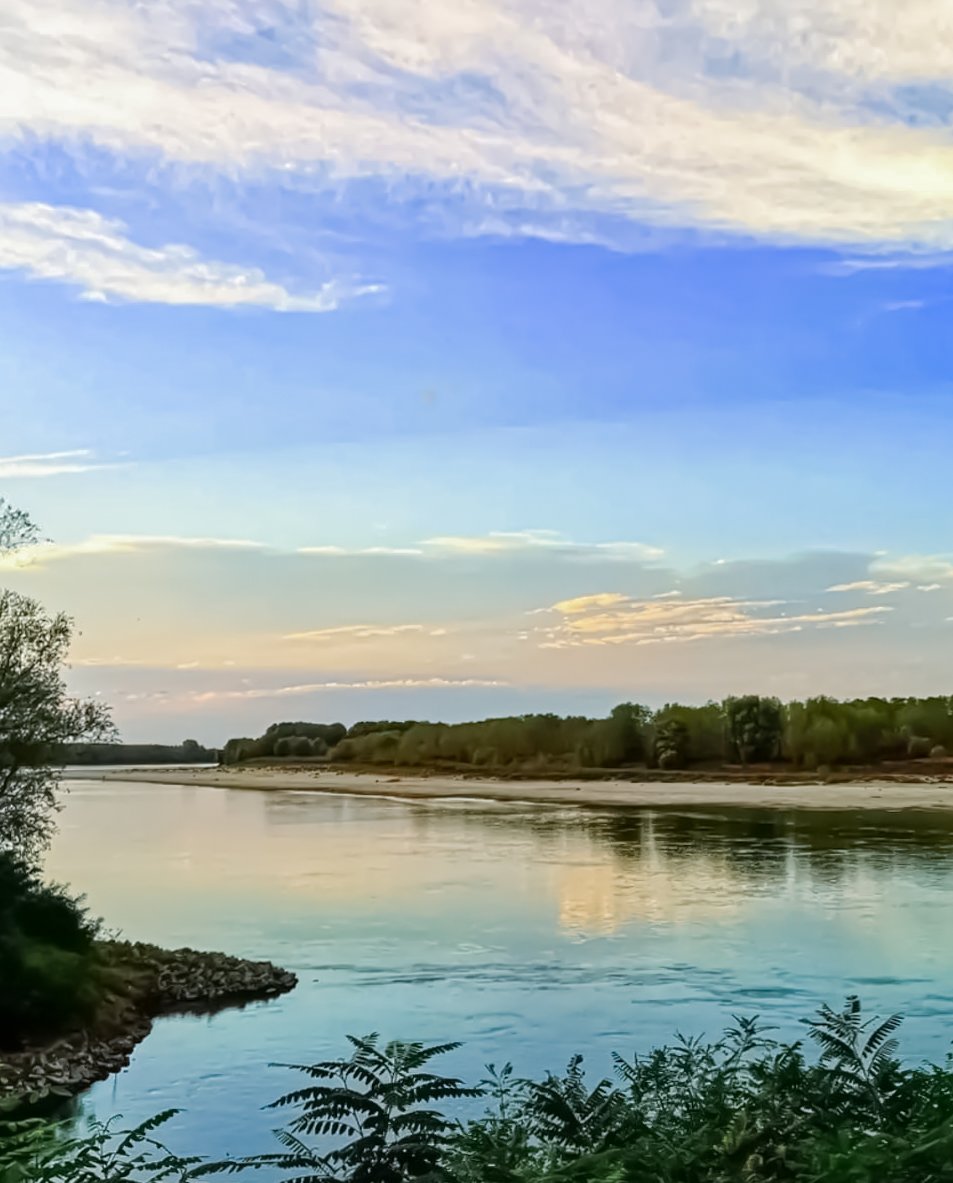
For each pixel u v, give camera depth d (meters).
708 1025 25.75
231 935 41.12
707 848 66.88
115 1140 19.00
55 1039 25.95
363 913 45.69
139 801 151.50
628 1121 10.10
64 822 107.94
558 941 37.94
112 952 34.72
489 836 81.12
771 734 168.75
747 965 32.78
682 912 43.06
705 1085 11.84
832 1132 8.59
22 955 27.66
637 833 79.31
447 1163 9.06
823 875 53.16
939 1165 7.35
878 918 40.53
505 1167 8.59
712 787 143.00
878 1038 10.45
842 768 156.38
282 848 76.19
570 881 53.50
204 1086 22.70
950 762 151.25
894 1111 9.30
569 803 119.94
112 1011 28.81
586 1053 23.67
